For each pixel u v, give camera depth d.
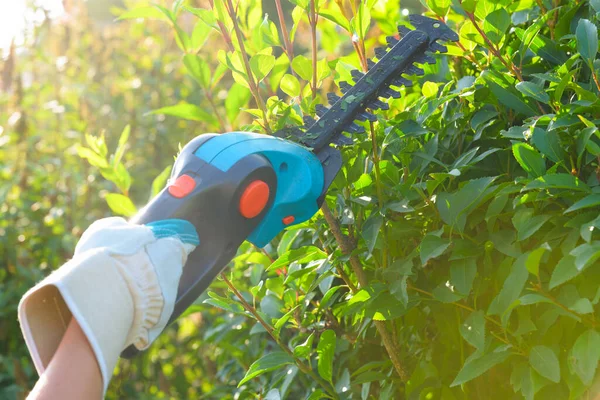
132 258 0.85
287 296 1.33
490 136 1.23
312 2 1.20
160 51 3.98
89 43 4.04
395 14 1.52
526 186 0.94
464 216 1.05
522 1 1.27
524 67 1.19
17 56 3.81
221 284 1.66
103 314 0.78
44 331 0.81
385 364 1.26
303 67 1.23
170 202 0.97
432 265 1.19
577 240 0.97
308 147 1.11
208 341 1.80
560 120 1.00
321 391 1.23
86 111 3.59
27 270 2.90
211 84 1.38
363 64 1.19
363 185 1.18
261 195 1.00
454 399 1.13
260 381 1.69
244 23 1.34
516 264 0.96
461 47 1.28
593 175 1.01
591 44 1.02
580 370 0.90
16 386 2.74
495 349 0.98
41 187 3.26
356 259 1.18
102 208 3.33
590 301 0.95
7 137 3.32
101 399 0.77
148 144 3.66
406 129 1.15
